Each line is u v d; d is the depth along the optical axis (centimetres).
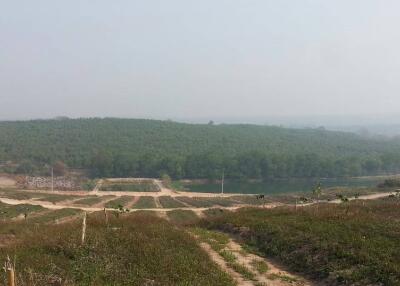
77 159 19150
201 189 16662
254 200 11031
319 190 5644
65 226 3284
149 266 1972
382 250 2033
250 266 2197
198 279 1816
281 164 19312
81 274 1819
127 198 12056
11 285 1362
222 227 3528
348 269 1911
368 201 5178
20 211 7194
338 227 2608
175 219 6525
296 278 2009
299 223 2889
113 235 2612
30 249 2214
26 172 17562
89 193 13550
